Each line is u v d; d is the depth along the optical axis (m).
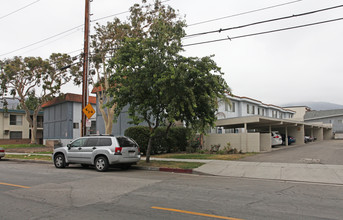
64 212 6.00
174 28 14.09
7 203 6.78
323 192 8.19
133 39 14.14
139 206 6.45
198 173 12.42
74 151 13.84
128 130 20.44
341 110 57.16
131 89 13.88
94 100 36.50
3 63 33.47
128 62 13.73
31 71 33.12
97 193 7.88
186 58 13.36
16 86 34.75
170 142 21.80
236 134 21.45
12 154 23.98
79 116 36.31
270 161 14.95
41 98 36.00
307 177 10.74
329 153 18.56
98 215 5.76
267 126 28.25
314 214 5.82
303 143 31.34
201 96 13.11
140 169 14.02
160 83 12.80
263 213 5.88
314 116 58.59
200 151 21.11
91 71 24.53
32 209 6.25
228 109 31.53
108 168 14.31
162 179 10.58
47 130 39.28
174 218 5.53
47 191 8.16
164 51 13.57
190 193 7.88
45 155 21.53
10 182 9.73
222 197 7.36
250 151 20.73
